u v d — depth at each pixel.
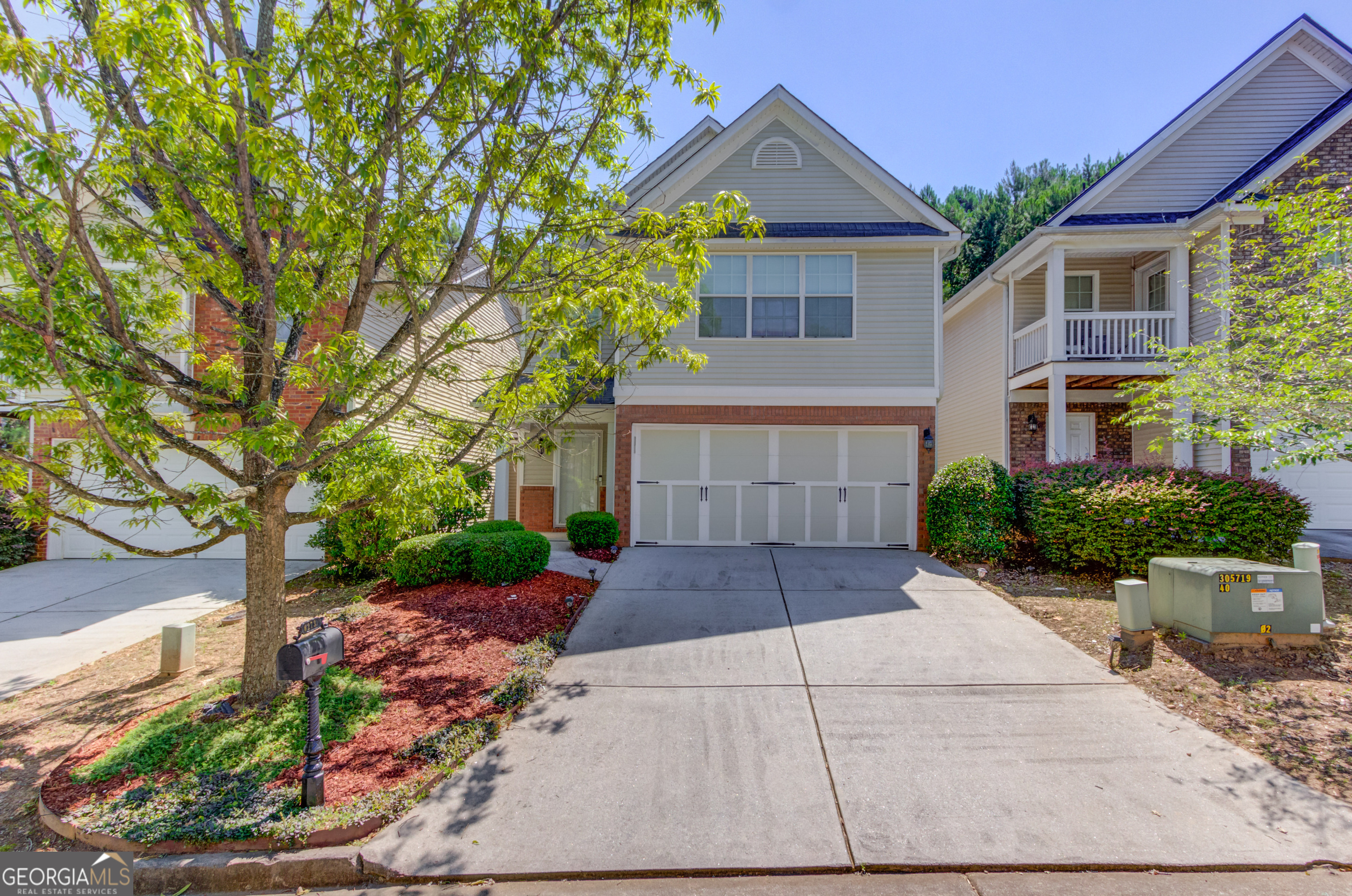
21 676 5.36
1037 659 5.32
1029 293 12.61
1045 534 8.09
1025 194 29.11
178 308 4.89
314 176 3.88
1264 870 2.93
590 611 6.80
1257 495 7.23
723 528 10.28
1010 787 3.56
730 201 4.63
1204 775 3.64
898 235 9.93
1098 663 5.20
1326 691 4.51
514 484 13.26
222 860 3.02
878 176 10.41
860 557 9.42
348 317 4.36
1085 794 3.49
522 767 3.80
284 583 4.62
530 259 5.07
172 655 5.30
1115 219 10.80
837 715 4.41
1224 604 5.12
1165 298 11.59
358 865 3.01
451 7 4.30
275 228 4.07
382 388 4.30
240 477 4.31
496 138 4.29
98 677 5.32
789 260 10.30
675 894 2.88
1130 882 2.88
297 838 3.10
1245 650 5.10
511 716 4.41
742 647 5.73
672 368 10.27
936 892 2.85
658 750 3.99
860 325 10.20
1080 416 12.63
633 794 3.54
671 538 10.30
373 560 8.23
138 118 3.77
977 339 14.09
